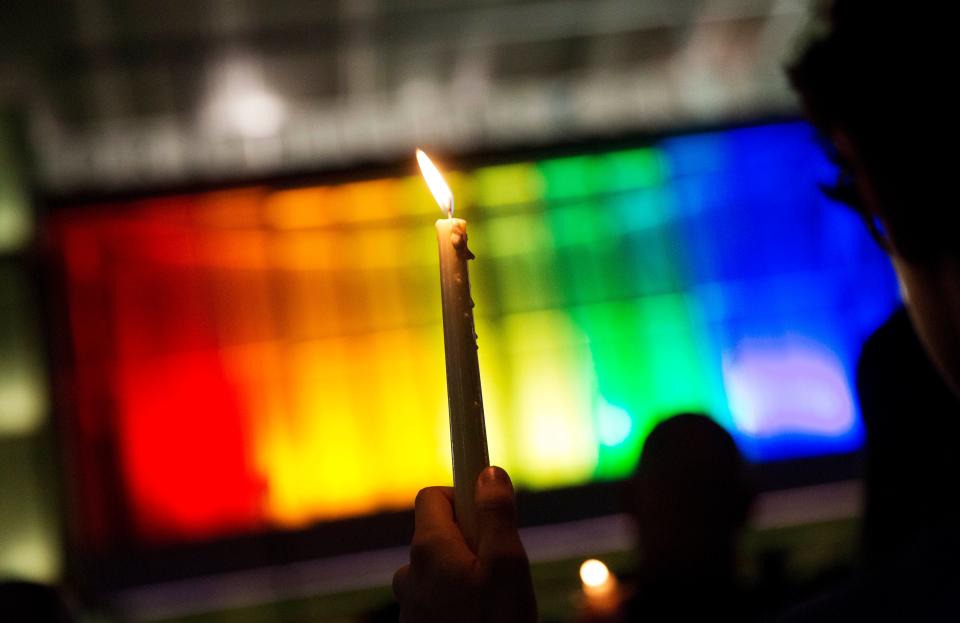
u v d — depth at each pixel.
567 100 4.96
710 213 4.98
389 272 4.87
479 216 4.91
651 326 4.91
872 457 0.64
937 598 0.37
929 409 0.60
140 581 4.60
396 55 4.54
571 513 4.74
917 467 0.61
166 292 4.79
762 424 4.86
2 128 4.68
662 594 1.76
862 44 0.36
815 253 4.94
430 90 4.80
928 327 0.39
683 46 4.72
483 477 0.50
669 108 5.00
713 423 1.83
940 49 0.34
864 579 0.41
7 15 4.04
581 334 4.89
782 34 4.62
